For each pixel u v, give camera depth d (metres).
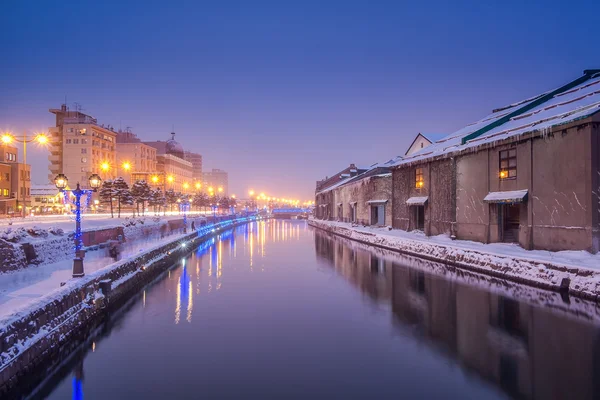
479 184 26.95
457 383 8.69
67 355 10.82
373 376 9.15
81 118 97.81
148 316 14.61
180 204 94.50
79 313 12.30
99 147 98.75
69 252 22.12
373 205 50.25
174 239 32.56
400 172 38.97
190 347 11.30
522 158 22.92
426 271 22.89
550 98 28.66
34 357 9.48
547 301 15.16
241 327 13.15
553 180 20.64
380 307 15.38
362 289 18.81
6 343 8.52
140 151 114.56
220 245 44.38
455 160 29.58
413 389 8.45
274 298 17.36
